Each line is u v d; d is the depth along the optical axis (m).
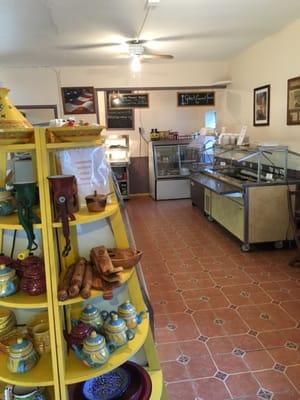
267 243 4.45
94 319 1.60
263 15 3.88
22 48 4.96
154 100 7.42
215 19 3.95
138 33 4.36
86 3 3.32
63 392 1.47
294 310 2.92
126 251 1.69
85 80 6.59
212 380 2.16
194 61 6.54
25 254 1.59
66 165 1.62
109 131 7.44
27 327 1.68
